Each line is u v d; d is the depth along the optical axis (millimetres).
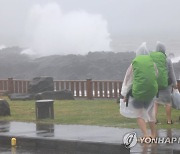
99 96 25062
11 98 24000
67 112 17812
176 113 16781
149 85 11172
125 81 11469
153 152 10406
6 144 12648
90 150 11281
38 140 12125
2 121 15523
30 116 16875
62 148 11719
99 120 15375
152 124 11688
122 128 13430
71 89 25891
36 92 24938
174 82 13945
